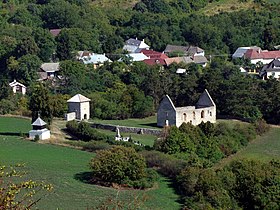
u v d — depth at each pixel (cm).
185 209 9744
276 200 9844
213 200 9931
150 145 14662
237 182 10306
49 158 13538
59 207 9575
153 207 9875
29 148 14600
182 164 12131
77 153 14212
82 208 9575
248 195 10062
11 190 3725
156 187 11250
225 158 13675
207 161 12712
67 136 16062
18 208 3753
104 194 10644
